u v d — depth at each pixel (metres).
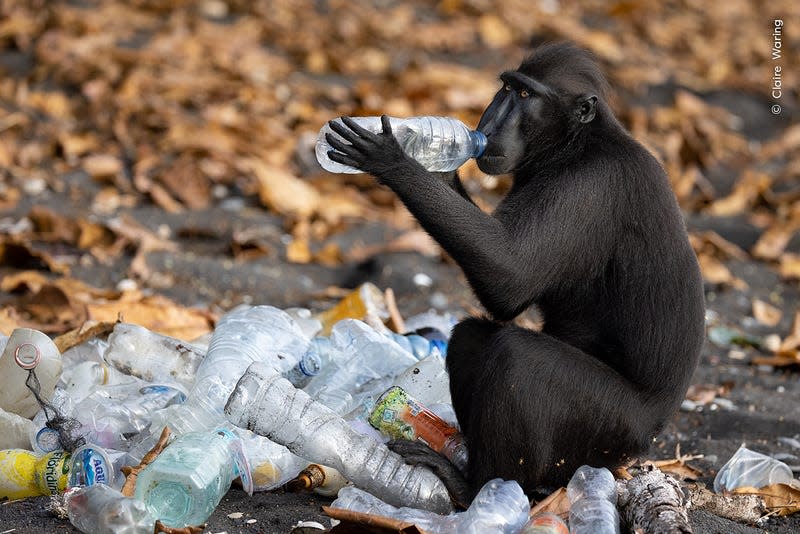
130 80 20.23
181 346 9.54
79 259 14.23
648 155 8.52
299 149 18.75
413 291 14.41
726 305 15.03
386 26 26.58
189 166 17.22
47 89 20.58
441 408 9.16
